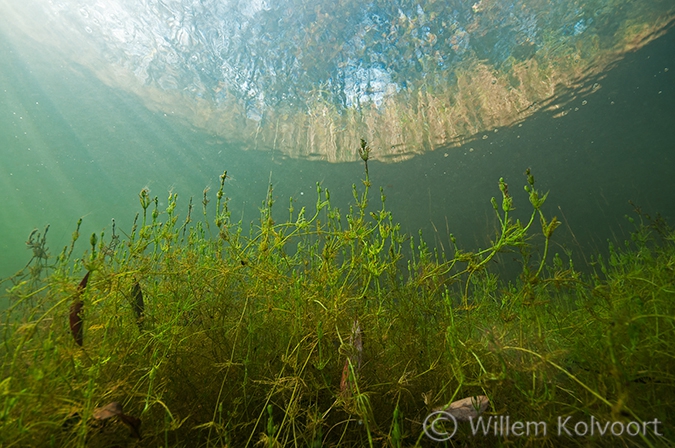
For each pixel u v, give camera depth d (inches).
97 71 678.5
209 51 567.8
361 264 78.2
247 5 488.7
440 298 79.1
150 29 544.1
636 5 519.2
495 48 557.9
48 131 999.0
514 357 63.7
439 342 70.9
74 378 56.1
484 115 754.2
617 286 74.7
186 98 708.7
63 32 586.2
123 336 65.1
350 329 74.5
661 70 726.5
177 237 82.3
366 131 756.6
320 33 517.7
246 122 764.0
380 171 1050.1
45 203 1692.9
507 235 61.9
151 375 52.6
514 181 1285.7
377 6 474.9
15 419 44.6
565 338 72.7
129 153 1131.3
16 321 51.0
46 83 759.7
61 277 57.4
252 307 76.3
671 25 582.9
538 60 603.2
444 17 493.4
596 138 1051.9
